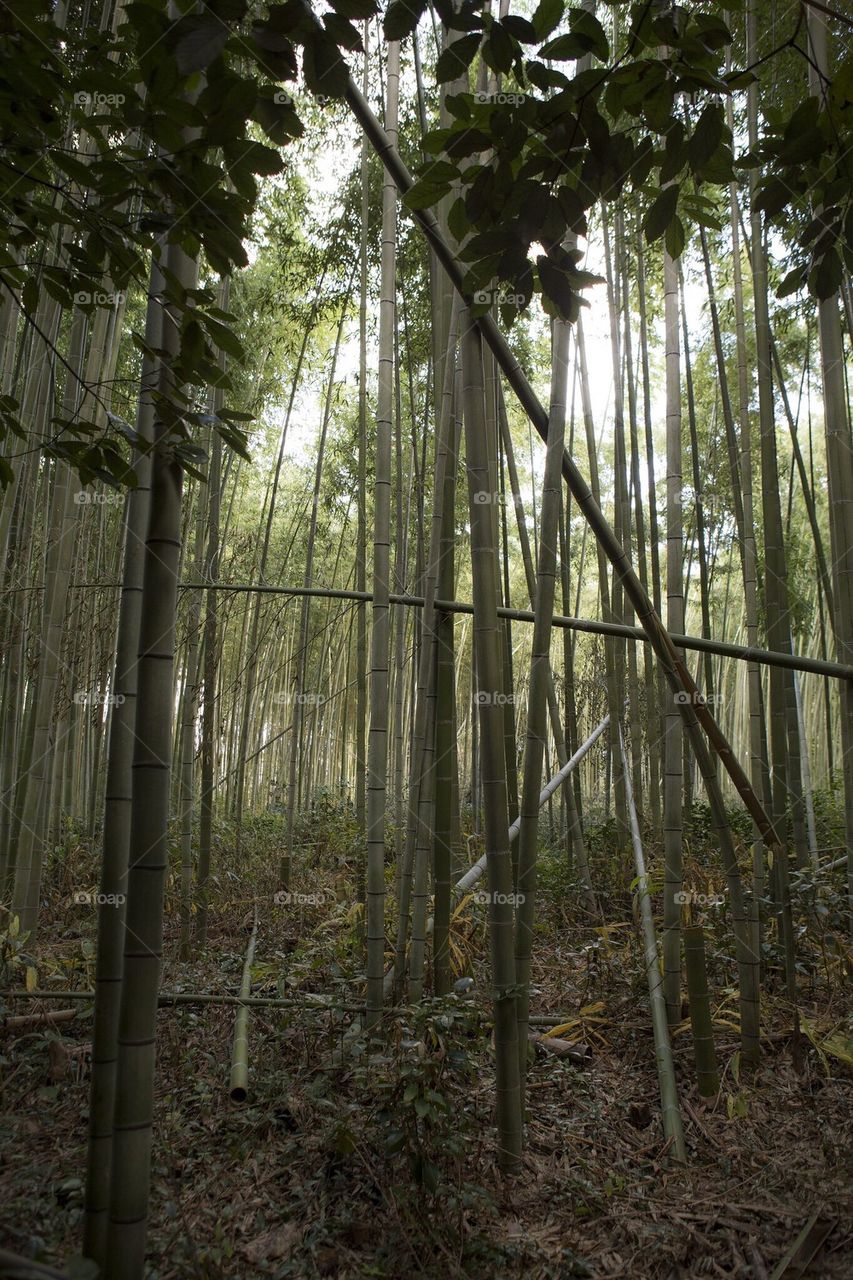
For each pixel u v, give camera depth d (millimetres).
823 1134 2537
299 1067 2822
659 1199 2271
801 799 4508
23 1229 1904
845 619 3504
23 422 4285
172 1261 1872
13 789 4332
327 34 1447
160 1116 2523
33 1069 2779
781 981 3566
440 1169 2242
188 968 3959
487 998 3076
